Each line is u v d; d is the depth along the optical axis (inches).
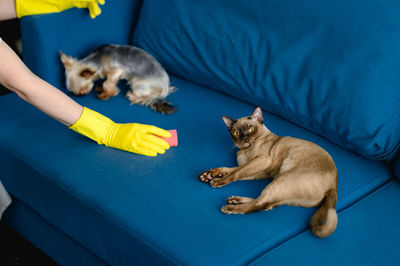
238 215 48.1
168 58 75.1
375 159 57.4
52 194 55.9
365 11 53.9
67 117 56.6
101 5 74.7
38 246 67.7
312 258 43.6
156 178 53.7
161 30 73.9
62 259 63.7
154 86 69.8
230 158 57.6
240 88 67.5
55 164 56.2
